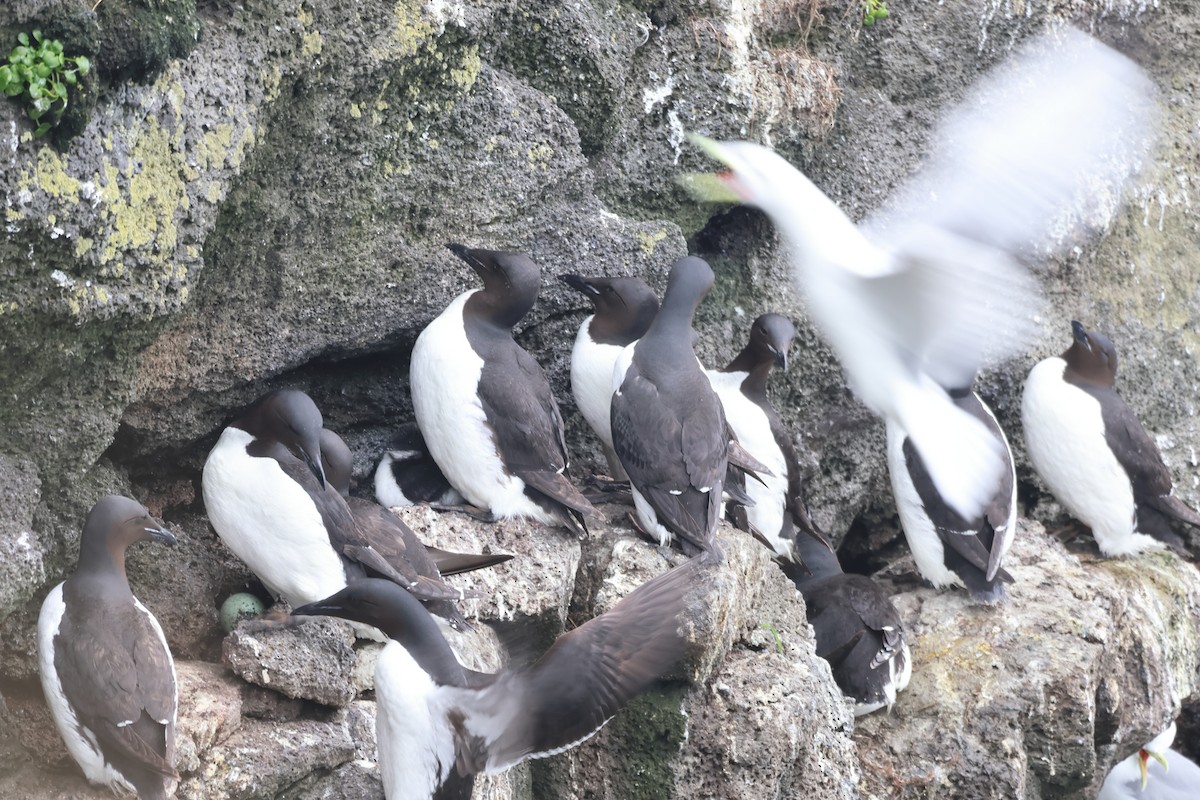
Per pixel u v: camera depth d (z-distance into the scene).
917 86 17.20
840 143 16.62
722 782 11.81
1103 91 7.63
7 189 8.74
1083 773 14.34
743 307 15.80
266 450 10.52
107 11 9.20
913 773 13.76
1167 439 18.64
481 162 13.00
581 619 12.47
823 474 16.48
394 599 8.97
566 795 11.98
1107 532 16.12
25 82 8.71
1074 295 18.03
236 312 11.62
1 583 9.29
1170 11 19.33
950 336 8.38
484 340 12.12
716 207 15.36
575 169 13.70
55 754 9.55
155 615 11.16
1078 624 14.57
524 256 12.17
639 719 11.80
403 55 11.91
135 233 9.74
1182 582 16.36
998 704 14.00
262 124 10.96
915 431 8.70
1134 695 15.34
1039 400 15.91
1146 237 19.02
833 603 13.92
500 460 12.05
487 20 12.77
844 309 8.47
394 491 12.97
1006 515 14.43
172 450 11.76
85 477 10.85
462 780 8.80
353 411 13.17
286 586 10.66
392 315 12.57
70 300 9.41
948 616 14.79
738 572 12.43
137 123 9.70
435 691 8.71
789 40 16.22
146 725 8.53
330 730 10.05
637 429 12.23
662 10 14.84
